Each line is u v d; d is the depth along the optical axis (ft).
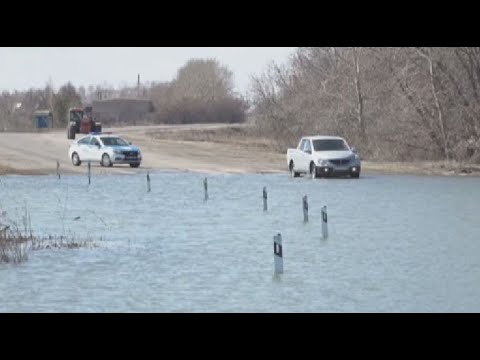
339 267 166.91
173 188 385.50
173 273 162.20
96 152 512.63
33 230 233.35
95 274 161.79
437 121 531.50
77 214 276.62
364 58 576.20
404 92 540.93
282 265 159.33
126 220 258.16
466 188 376.48
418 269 163.22
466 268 163.84
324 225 212.43
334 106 588.50
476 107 523.29
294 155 453.58
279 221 253.44
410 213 272.92
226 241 208.85
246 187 389.60
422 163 514.27
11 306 133.18
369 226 237.86
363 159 548.72
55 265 172.86
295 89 652.48
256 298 137.39
